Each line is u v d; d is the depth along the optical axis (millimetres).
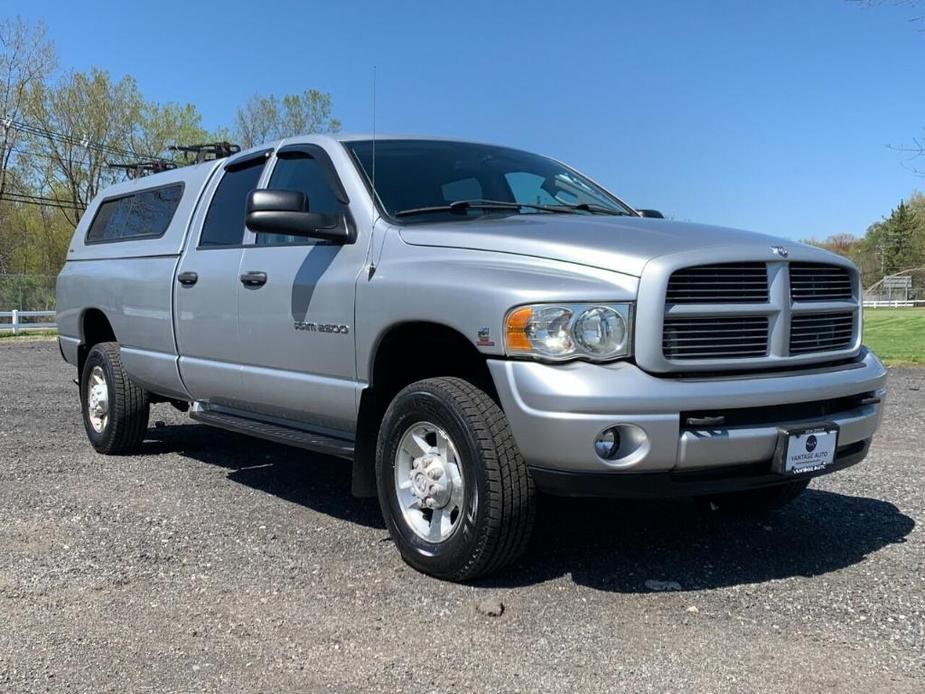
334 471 6156
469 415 3641
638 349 3424
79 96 41094
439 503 3822
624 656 3096
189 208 5883
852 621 3420
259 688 2865
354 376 4301
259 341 4918
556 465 3445
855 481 5805
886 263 103250
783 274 3736
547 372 3400
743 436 3492
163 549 4312
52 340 22531
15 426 8164
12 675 2965
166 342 5848
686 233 3883
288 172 5090
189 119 43062
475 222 4207
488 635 3273
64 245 44875
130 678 2939
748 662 3051
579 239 3725
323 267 4480
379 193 4473
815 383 3732
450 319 3725
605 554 4227
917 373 13461
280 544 4398
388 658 3082
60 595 3691
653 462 3367
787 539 4500
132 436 6629
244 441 7332
